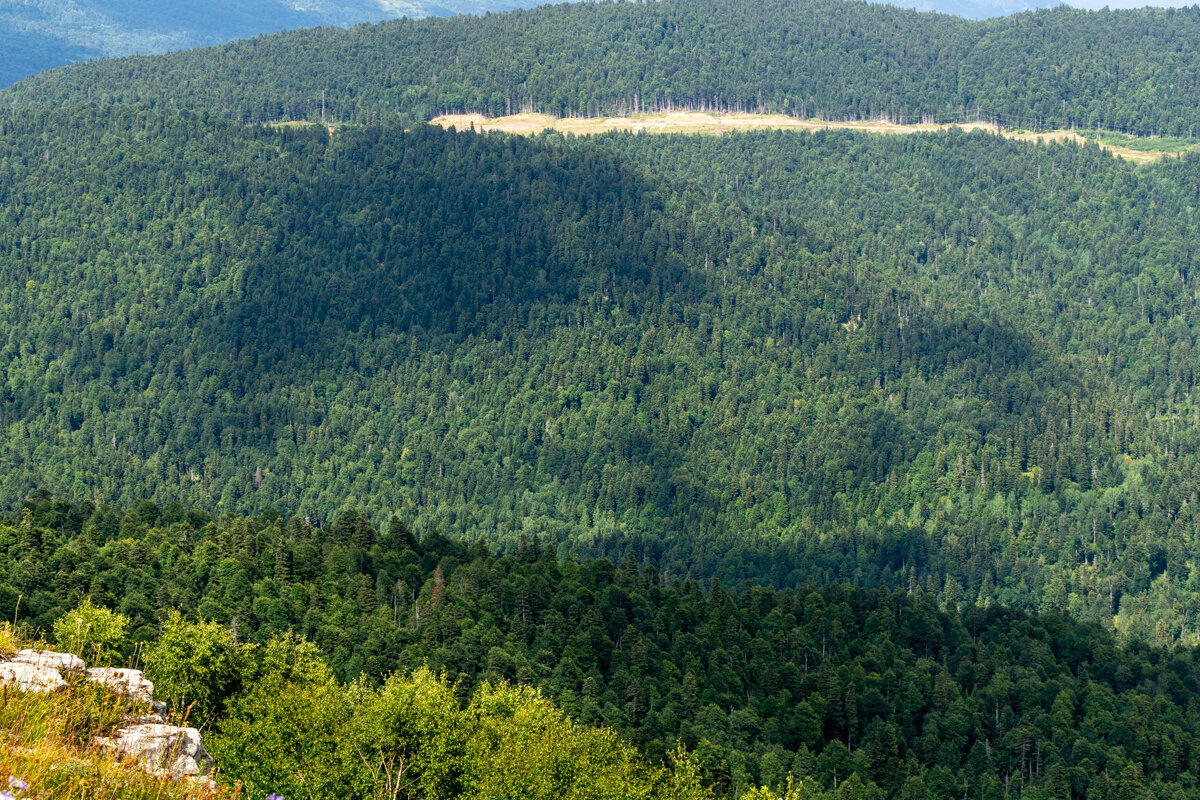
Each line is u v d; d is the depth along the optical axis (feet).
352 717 242.99
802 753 528.63
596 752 292.61
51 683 88.33
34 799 69.41
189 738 90.84
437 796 233.14
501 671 515.09
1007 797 540.11
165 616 514.68
